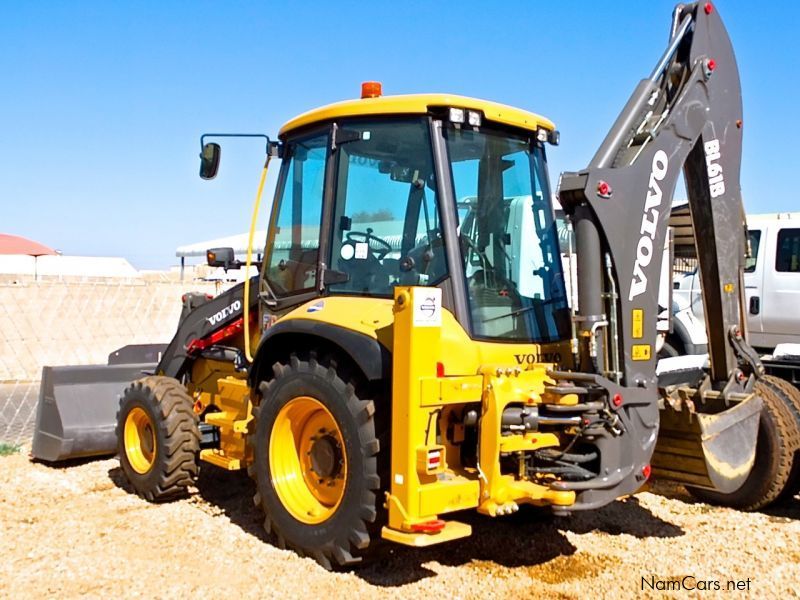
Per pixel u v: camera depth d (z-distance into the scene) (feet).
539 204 16.46
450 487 13.24
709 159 16.19
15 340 47.83
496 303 14.83
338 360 14.44
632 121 14.83
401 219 14.96
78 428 22.07
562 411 13.73
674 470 16.39
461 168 14.92
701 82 15.79
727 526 17.21
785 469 17.79
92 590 13.34
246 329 17.93
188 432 18.84
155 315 54.49
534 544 15.90
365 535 13.69
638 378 14.26
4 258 125.59
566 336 15.93
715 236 16.51
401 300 13.17
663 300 22.24
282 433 15.55
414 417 13.00
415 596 13.21
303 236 16.90
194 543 15.78
